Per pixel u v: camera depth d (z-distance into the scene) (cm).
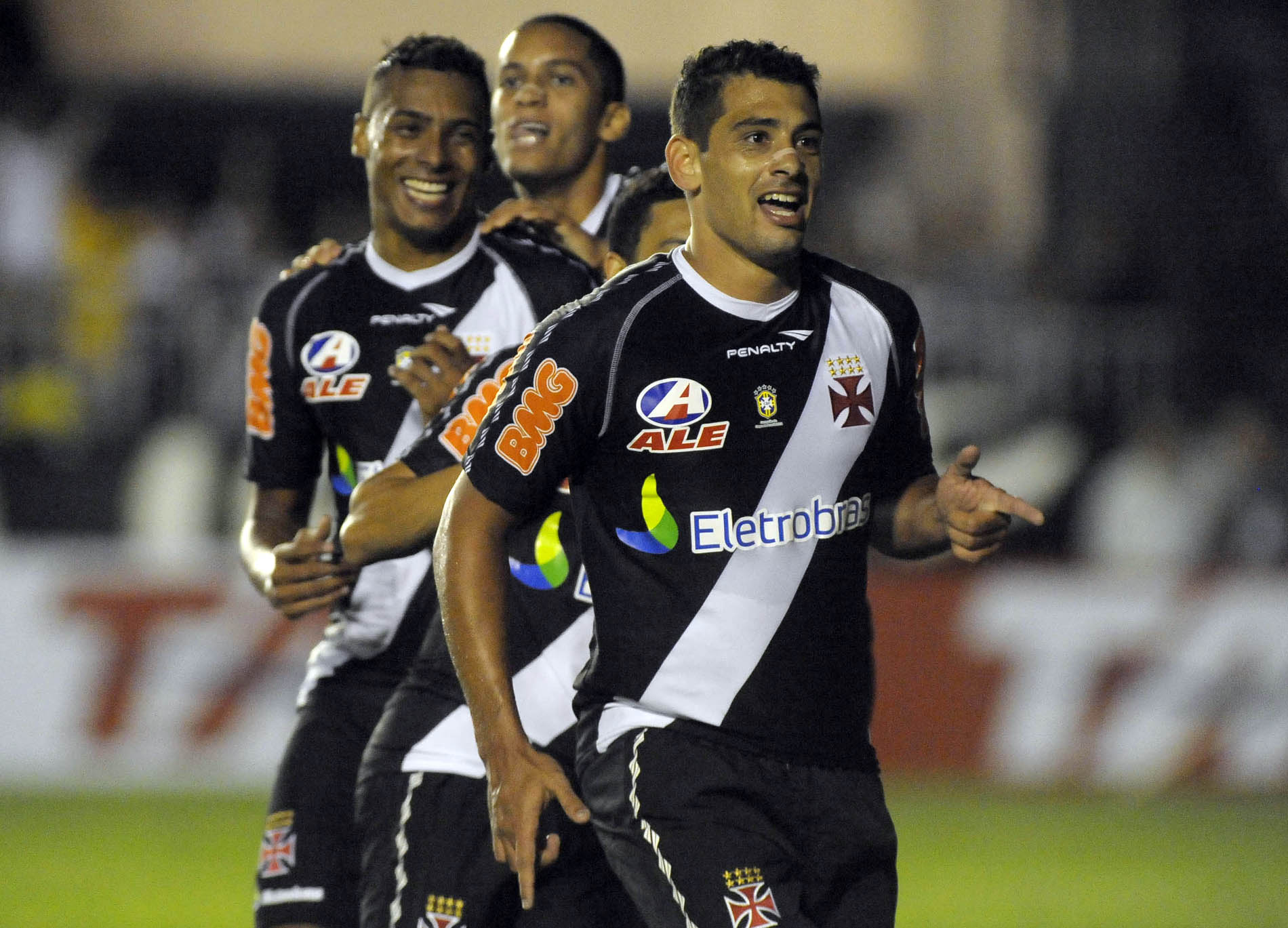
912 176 5053
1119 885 2841
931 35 4978
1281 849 3156
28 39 4912
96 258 4641
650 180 1462
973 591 3762
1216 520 4153
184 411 4453
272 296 1652
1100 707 3725
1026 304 4584
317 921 1522
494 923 1448
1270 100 4962
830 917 1247
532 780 1170
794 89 1212
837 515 1247
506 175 1819
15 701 3725
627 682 1230
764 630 1218
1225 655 3712
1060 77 4944
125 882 2814
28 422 4394
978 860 3034
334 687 1600
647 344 1224
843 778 1241
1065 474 4266
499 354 1414
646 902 1229
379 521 1394
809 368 1245
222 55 4984
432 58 1595
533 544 1457
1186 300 4691
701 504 1219
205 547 3912
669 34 4859
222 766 3706
